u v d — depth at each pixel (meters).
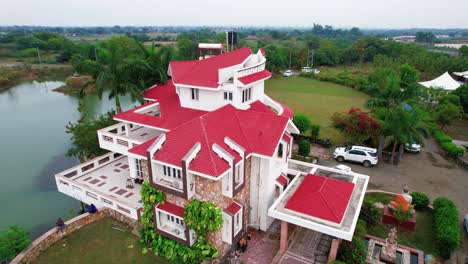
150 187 19.61
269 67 89.31
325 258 18.97
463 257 19.78
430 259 18.61
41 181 33.38
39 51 124.62
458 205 25.34
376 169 31.77
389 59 91.06
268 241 20.89
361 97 65.81
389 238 18.70
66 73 103.06
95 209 23.20
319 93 69.88
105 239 21.27
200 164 17.20
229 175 17.62
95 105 62.88
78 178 26.78
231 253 19.58
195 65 27.64
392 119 30.66
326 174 23.12
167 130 23.72
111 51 33.56
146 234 20.75
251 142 20.33
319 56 113.12
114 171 28.14
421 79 76.69
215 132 19.33
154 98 31.11
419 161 33.66
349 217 18.08
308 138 38.78
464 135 42.03
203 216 17.69
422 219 23.33
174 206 19.31
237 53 29.34
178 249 19.41
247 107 25.66
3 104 67.44
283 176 22.88
